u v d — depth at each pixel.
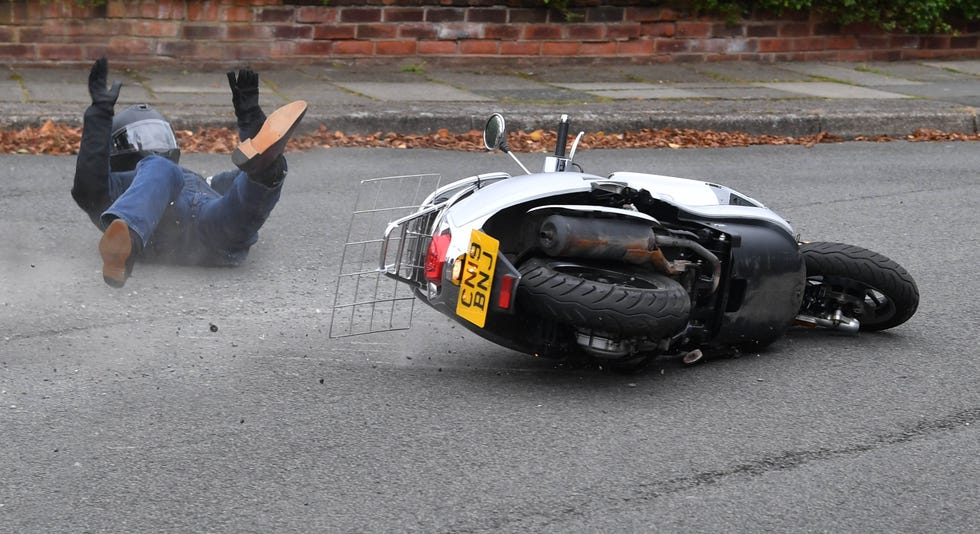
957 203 9.33
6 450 4.36
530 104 12.36
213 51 13.87
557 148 5.75
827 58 16.16
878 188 9.84
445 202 5.33
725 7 15.55
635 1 15.22
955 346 5.93
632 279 4.98
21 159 9.80
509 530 3.84
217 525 3.84
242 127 6.27
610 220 4.91
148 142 6.78
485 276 4.86
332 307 6.34
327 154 10.50
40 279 6.62
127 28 13.52
